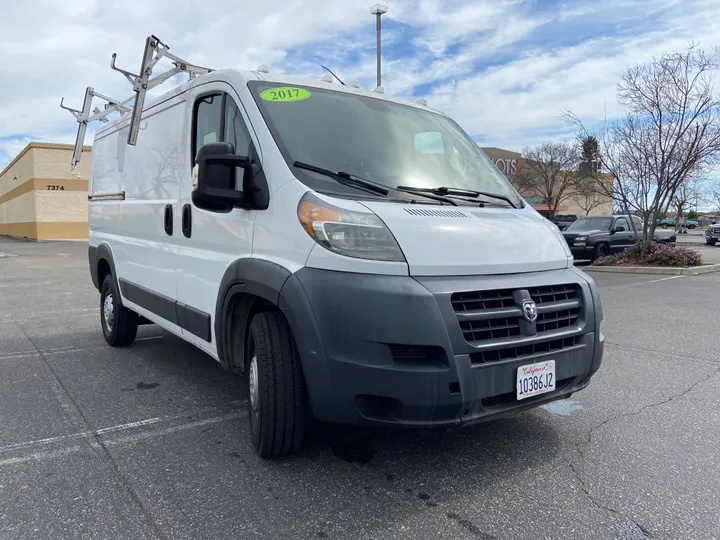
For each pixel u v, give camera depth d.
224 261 3.63
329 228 2.88
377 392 2.71
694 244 33.50
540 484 3.07
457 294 2.81
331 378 2.79
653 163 15.01
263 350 3.15
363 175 3.37
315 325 2.82
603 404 4.36
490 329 2.84
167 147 4.62
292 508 2.80
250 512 2.77
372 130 3.77
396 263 2.79
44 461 3.32
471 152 4.34
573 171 37.09
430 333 2.69
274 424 3.16
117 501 2.87
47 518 2.71
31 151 34.62
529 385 2.95
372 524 2.67
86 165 36.19
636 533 2.61
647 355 5.86
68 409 4.22
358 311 2.73
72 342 6.47
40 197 34.78
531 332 2.95
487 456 3.41
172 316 4.51
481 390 2.78
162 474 3.16
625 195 15.55
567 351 3.13
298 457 3.38
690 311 8.45
